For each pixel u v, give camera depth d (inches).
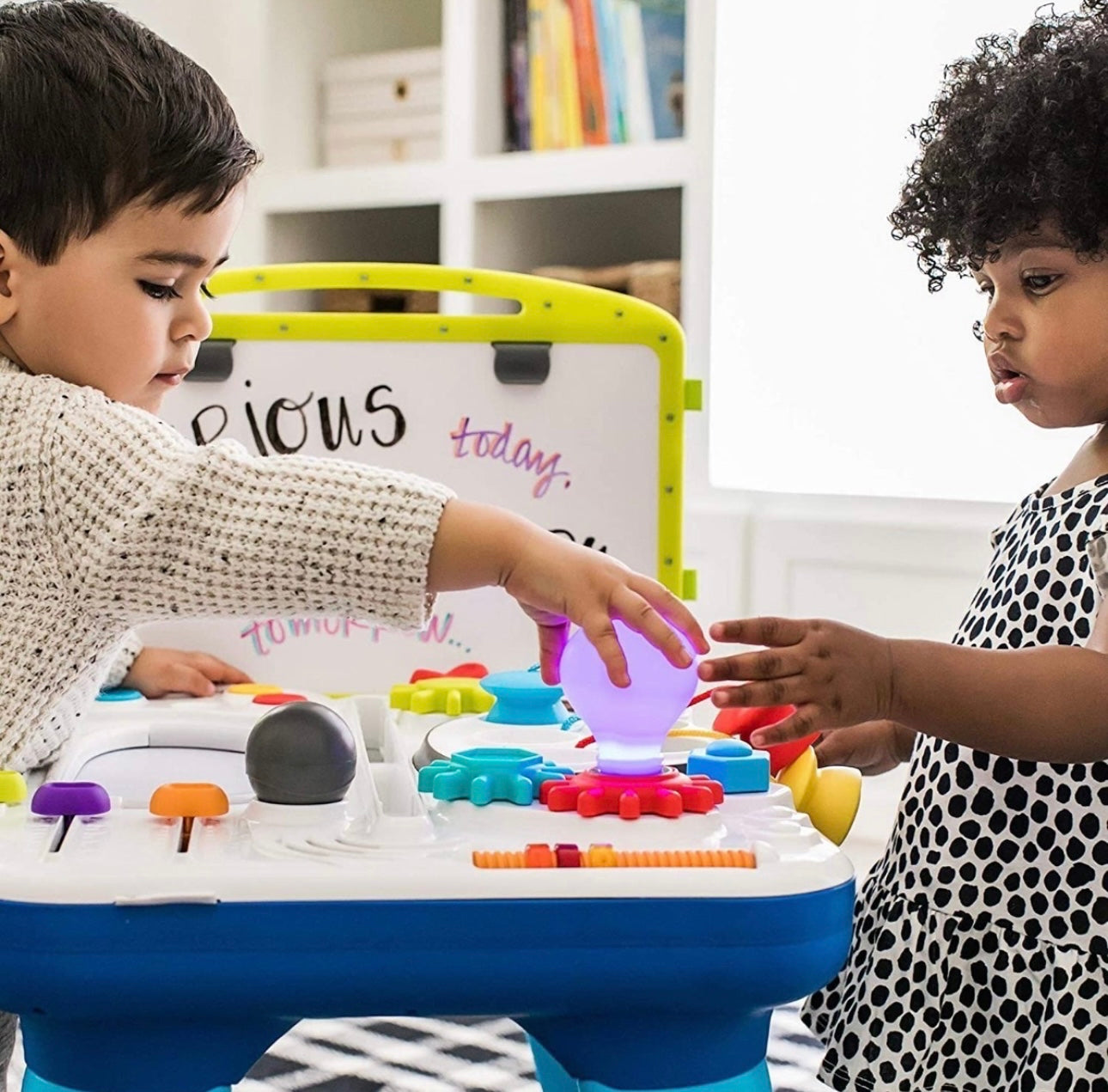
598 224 94.5
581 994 21.1
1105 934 31.2
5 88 28.1
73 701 27.9
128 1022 20.9
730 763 26.1
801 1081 46.8
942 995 32.8
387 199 90.4
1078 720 27.1
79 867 20.6
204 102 29.5
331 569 25.0
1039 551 33.8
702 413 84.3
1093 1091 30.5
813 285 84.4
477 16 87.6
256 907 20.4
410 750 33.5
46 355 29.0
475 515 25.3
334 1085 45.2
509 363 44.1
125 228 28.3
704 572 83.8
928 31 80.2
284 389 44.8
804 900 21.3
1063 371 32.6
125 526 25.0
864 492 83.6
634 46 85.4
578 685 25.1
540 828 23.4
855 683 26.1
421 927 20.6
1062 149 31.7
